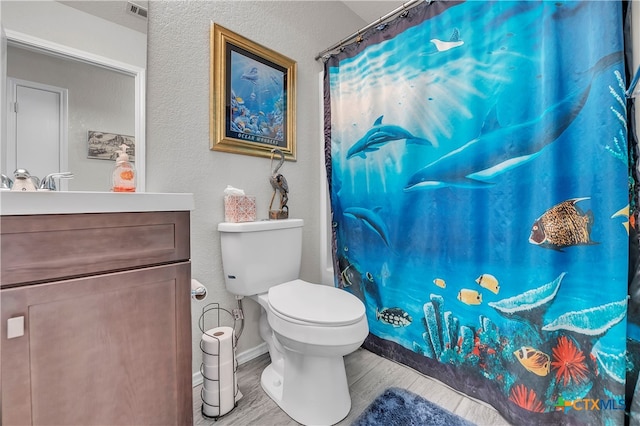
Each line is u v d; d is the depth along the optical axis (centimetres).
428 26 129
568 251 97
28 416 60
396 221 143
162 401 79
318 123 183
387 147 145
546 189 100
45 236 62
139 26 114
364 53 153
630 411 87
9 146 89
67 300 64
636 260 89
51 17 97
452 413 112
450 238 126
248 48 146
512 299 108
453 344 126
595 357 92
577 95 94
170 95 121
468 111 118
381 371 140
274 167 159
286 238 144
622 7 89
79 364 66
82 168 102
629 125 89
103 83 106
